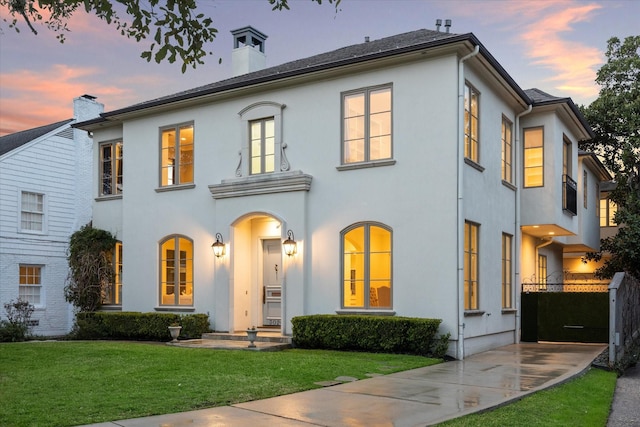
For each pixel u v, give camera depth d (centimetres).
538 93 1855
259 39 2103
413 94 1334
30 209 2027
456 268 1255
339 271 1394
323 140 1448
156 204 1742
